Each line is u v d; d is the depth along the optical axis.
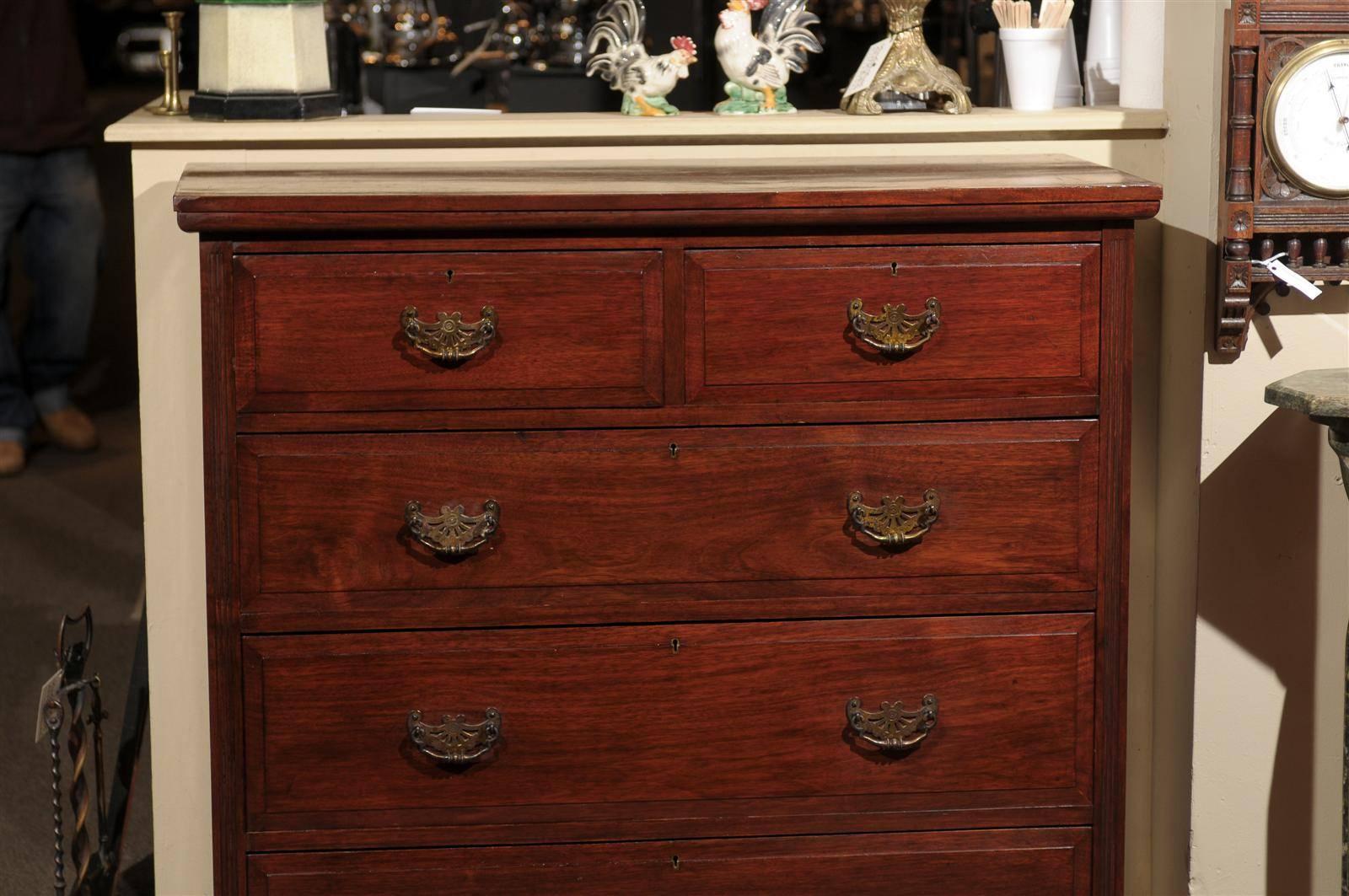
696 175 1.85
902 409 1.73
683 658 1.75
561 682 1.75
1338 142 1.88
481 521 1.71
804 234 1.70
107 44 7.65
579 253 1.68
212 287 1.66
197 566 2.06
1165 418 2.12
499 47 2.59
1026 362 1.73
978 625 1.77
